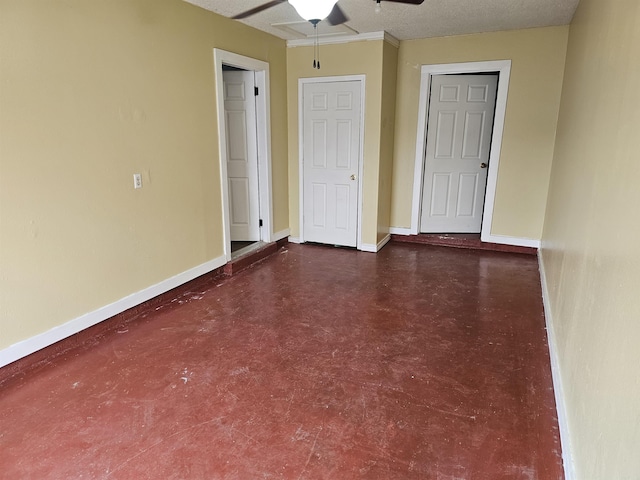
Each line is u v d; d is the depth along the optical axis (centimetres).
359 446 193
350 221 516
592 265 178
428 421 209
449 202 550
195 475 176
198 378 245
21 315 245
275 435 199
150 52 312
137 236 318
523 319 322
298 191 532
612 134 166
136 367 256
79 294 278
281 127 503
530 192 485
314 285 396
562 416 200
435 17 399
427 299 362
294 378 246
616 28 179
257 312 336
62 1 248
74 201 268
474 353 273
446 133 527
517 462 183
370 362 262
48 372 249
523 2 353
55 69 248
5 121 226
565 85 412
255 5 351
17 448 190
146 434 199
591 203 196
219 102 388
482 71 480
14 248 237
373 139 480
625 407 112
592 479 139
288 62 500
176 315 329
